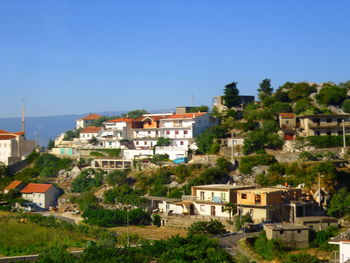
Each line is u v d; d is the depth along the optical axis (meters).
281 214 97.31
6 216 106.56
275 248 76.19
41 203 127.88
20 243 87.31
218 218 97.94
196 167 120.12
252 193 97.44
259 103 150.50
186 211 104.38
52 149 158.25
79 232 95.25
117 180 124.88
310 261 70.25
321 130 125.75
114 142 150.25
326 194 101.62
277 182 109.44
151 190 118.12
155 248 75.31
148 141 145.38
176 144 140.25
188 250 72.94
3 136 163.00
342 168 109.50
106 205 118.12
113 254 73.75
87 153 149.12
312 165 108.38
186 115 143.25
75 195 130.00
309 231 80.31
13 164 154.38
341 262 58.19
